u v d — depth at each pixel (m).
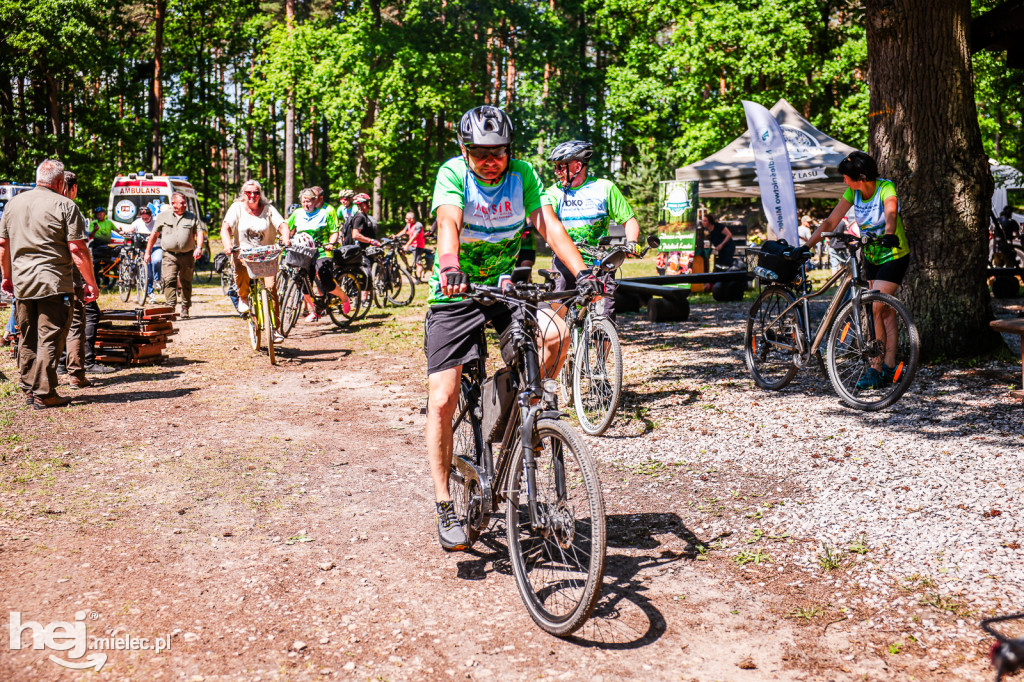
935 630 3.06
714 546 3.90
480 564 3.78
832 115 27.78
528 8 37.50
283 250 9.11
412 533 4.14
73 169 32.84
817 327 6.70
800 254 6.74
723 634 3.12
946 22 7.32
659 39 32.78
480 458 3.64
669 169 35.12
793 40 26.66
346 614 3.29
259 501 4.58
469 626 3.20
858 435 5.53
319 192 12.02
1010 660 1.54
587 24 40.25
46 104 35.31
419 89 33.31
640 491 4.73
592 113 39.62
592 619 3.24
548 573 3.49
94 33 32.22
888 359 6.18
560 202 6.61
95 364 8.52
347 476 5.06
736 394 6.88
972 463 4.82
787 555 3.76
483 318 3.52
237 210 9.84
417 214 42.00
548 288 3.24
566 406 6.60
